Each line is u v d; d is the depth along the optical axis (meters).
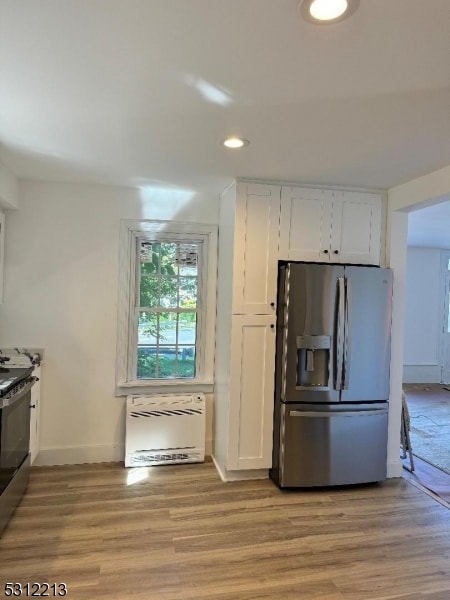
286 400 3.13
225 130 2.29
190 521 2.70
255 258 3.25
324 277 3.14
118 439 3.67
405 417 3.67
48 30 1.42
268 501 3.01
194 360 3.91
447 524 2.76
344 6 1.27
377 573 2.24
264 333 3.28
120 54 1.57
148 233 3.73
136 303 3.76
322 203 3.35
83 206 3.58
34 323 3.50
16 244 3.45
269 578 2.17
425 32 1.39
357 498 3.11
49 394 3.53
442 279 7.49
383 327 3.28
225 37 1.45
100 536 2.50
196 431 3.66
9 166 3.05
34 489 3.08
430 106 1.94
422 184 3.06
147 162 2.90
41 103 2.00
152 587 2.08
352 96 1.86
